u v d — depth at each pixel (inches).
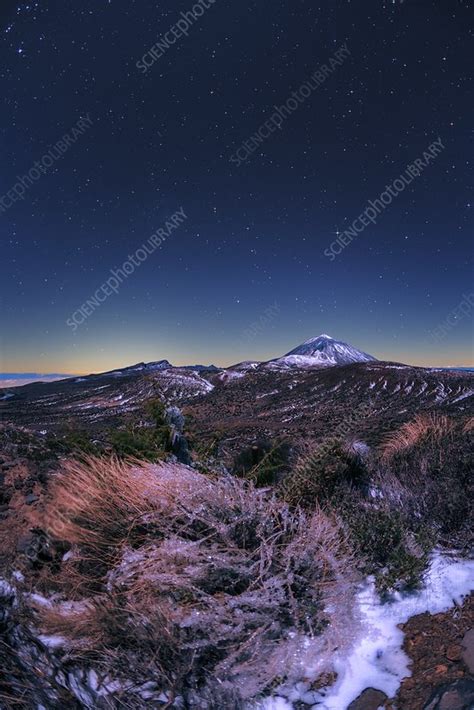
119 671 97.1
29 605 107.0
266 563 126.6
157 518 136.6
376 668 99.3
